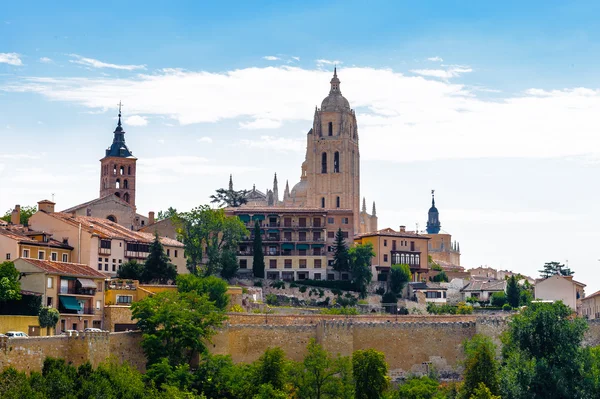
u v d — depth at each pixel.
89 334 198.25
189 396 198.12
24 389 169.88
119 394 186.75
